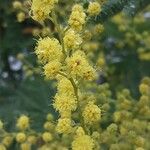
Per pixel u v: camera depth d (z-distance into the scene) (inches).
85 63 4.2
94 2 4.9
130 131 5.5
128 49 9.4
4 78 9.5
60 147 6.0
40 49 4.3
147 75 9.0
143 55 9.0
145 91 6.1
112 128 5.4
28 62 8.2
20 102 8.2
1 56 9.5
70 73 4.3
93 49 7.8
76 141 4.4
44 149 6.2
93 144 4.4
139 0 5.8
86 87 6.5
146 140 5.9
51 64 4.3
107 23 9.0
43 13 4.3
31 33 9.4
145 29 9.3
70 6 5.6
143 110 6.1
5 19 9.4
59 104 4.4
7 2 9.1
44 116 7.6
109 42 9.6
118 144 5.5
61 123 4.4
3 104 8.6
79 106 4.5
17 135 5.9
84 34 4.9
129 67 9.2
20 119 5.8
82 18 4.3
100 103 5.7
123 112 5.9
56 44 4.3
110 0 5.5
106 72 9.0
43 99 8.0
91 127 5.3
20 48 9.3
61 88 4.4
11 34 9.4
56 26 4.4
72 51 4.4
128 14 5.7
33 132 6.1
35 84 8.2
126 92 6.5
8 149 7.0
